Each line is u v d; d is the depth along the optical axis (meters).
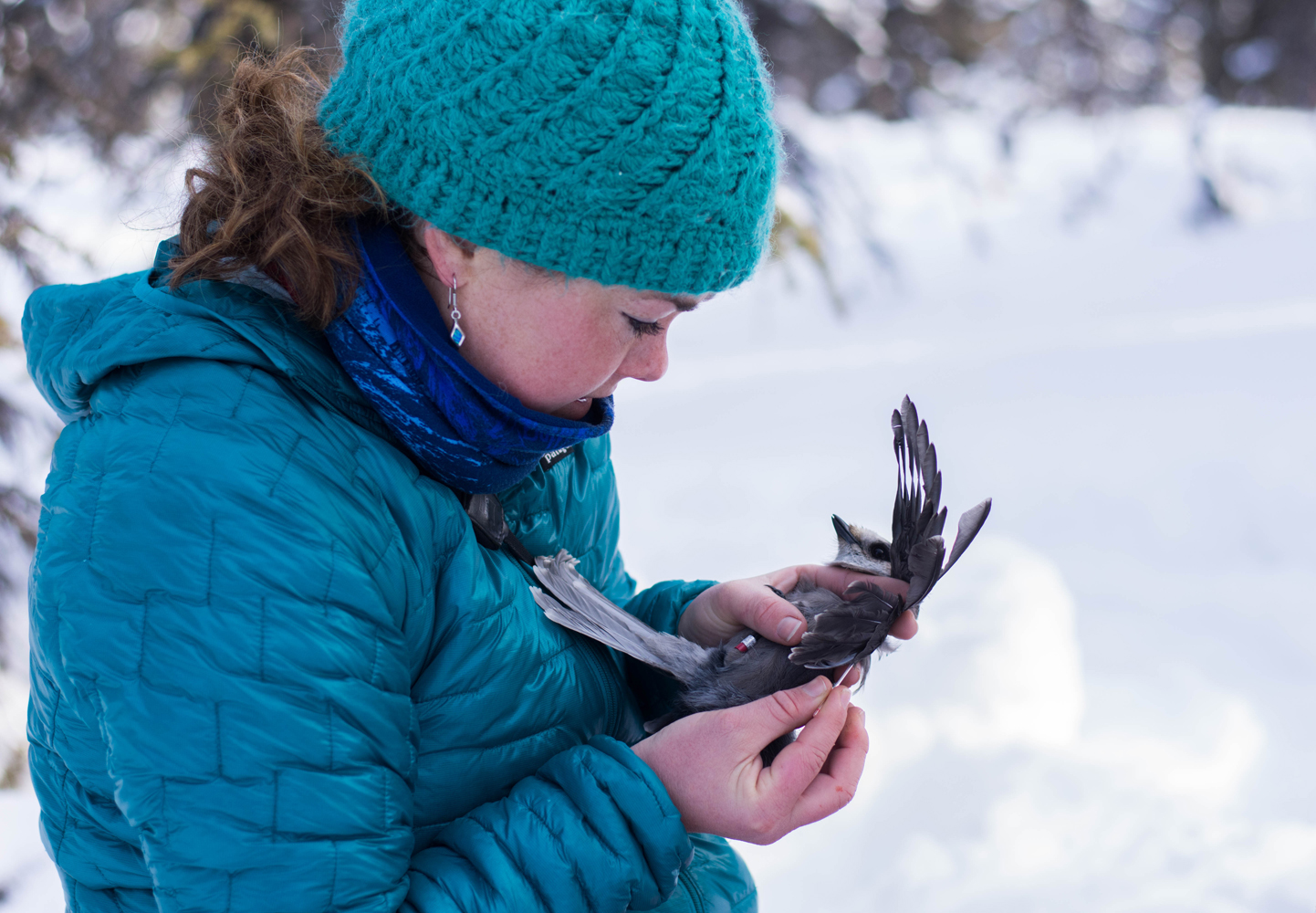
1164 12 15.08
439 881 1.09
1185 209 13.96
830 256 8.74
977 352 9.09
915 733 3.59
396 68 1.07
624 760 1.16
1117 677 4.48
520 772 1.23
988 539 4.39
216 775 0.97
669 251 1.08
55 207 5.12
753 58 1.12
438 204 1.07
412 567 1.13
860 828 3.11
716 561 5.70
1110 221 14.11
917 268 12.82
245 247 1.14
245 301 1.13
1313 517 5.64
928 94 11.50
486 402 1.14
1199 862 2.70
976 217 14.26
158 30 6.12
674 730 1.22
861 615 1.40
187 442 1.03
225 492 1.01
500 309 1.13
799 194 7.98
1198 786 3.66
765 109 1.13
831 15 9.70
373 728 1.04
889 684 3.80
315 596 1.01
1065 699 3.85
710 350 10.89
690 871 1.42
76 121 5.40
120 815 1.07
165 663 0.97
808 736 1.22
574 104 1.02
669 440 7.76
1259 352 7.91
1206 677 4.44
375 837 1.02
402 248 1.15
